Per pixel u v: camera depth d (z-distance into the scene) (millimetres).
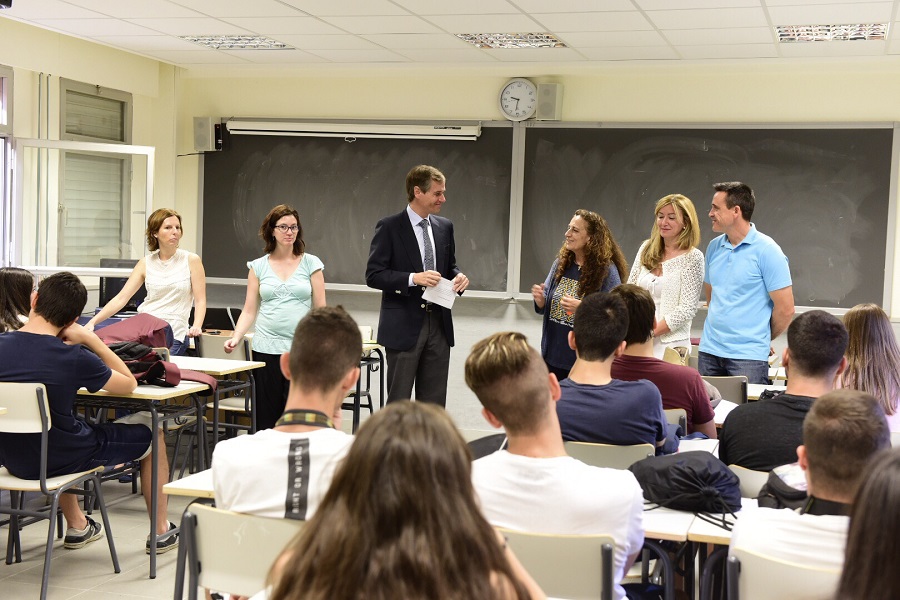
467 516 1010
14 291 3742
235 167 8023
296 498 1860
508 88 7277
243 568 1966
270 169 7941
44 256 7145
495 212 7414
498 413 1874
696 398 3066
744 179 6828
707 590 2193
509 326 7453
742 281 4438
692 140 6934
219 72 8031
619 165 7113
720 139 6871
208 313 5980
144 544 4078
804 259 6727
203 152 8094
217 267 8125
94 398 3877
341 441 1880
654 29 5824
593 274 4414
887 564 863
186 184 8180
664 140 7000
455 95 7496
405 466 1005
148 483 3984
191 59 7613
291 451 1879
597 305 2635
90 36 6766
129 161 7352
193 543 2014
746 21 5500
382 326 4719
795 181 6719
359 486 1012
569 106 7223
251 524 1915
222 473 1947
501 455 1896
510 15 5617
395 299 4695
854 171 6582
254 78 7977
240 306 8133
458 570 980
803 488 2008
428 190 4660
